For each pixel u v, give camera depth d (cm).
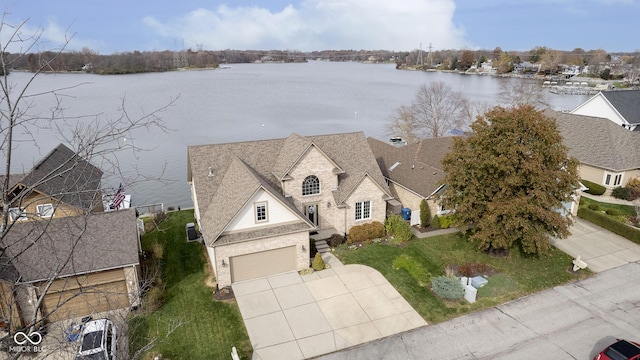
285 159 3152
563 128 4872
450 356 2053
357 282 2658
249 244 2598
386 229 3272
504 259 2962
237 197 2659
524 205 2589
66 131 7412
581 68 18888
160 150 6738
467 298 2497
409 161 3859
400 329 2244
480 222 2770
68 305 2275
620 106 5484
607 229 3409
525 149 2603
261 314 2353
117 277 2352
